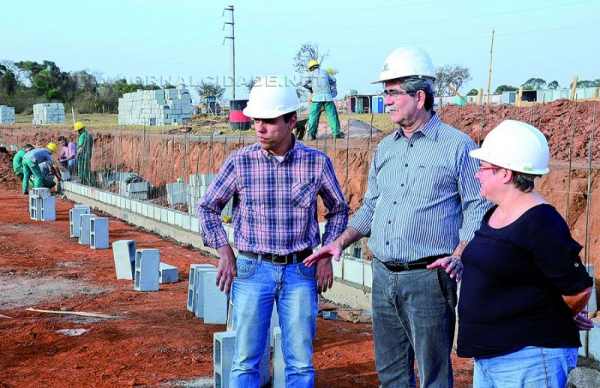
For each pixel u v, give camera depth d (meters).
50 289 9.92
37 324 7.93
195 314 8.42
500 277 3.25
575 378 5.98
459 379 6.13
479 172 3.43
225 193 4.58
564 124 17.11
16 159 23.64
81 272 11.10
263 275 4.46
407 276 4.07
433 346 4.07
